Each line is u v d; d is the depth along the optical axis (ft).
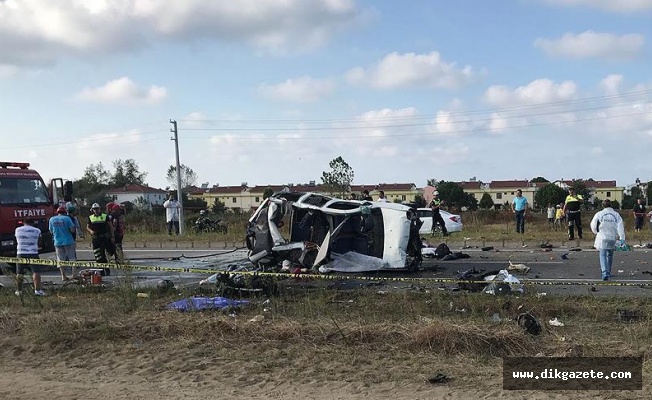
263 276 34.35
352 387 19.75
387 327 24.52
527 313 25.98
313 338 24.20
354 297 32.48
